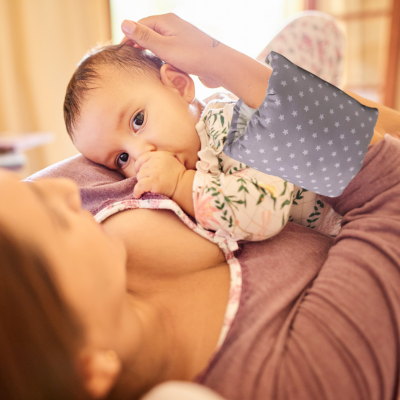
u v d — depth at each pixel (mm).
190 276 512
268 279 491
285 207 547
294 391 367
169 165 587
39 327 278
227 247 546
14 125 2686
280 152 470
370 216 517
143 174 582
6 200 308
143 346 382
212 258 546
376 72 2828
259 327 423
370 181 534
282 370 382
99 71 672
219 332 427
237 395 364
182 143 655
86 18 2641
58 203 356
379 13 2668
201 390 291
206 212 534
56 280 298
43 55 2650
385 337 408
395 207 506
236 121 521
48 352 279
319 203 656
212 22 2852
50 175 698
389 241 480
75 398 289
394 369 410
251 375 377
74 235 340
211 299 466
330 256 511
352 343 395
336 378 373
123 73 667
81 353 296
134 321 385
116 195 656
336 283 451
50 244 310
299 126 451
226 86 612
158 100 657
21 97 2713
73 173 712
